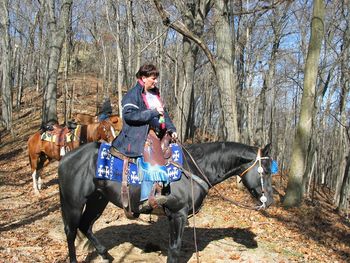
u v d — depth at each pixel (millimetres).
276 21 22656
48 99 18438
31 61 39750
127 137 5289
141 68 5172
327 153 29359
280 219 9883
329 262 7316
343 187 14938
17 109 29594
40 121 27031
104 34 25922
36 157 11508
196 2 17672
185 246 7035
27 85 39688
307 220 10234
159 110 5066
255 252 7055
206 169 5645
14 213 9445
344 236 9641
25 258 6352
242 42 22203
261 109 24562
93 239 6086
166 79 25250
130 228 7773
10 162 18234
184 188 5324
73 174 5730
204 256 6605
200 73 28531
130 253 6562
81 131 11039
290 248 7711
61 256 6504
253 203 10836
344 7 19344
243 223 8922
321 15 10828
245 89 21516
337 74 19547
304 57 21047
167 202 5246
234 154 5668
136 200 5297
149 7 18375
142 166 5141
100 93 33906
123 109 5129
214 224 8672
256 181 5664
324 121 24000
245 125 23219
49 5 19203
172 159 5320
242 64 23219
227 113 11523
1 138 23953
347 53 17859
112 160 5449
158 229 7754
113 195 5492
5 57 26656
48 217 8891
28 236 7555
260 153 5656
